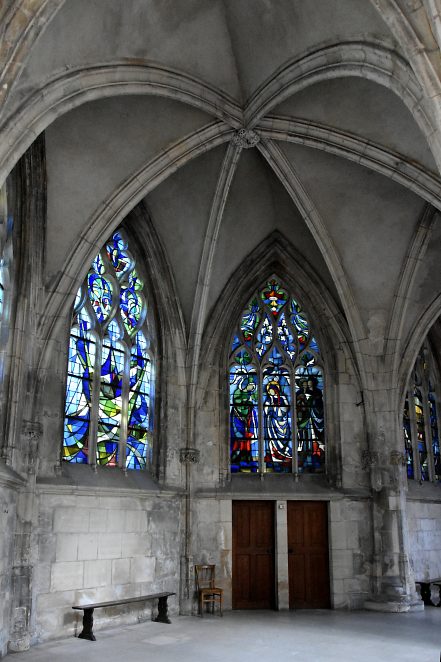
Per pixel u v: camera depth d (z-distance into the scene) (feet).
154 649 40.24
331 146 49.34
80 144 46.16
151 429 55.31
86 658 37.68
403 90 36.37
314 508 59.36
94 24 37.04
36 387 44.21
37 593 42.04
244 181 57.67
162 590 52.08
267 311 63.98
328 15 39.32
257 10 42.09
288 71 43.75
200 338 58.54
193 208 56.13
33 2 30.81
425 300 60.29
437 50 30.76
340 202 56.29
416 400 67.72
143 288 57.26
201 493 56.95
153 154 48.91
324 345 62.64
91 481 47.21
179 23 41.42
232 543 57.62
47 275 46.52
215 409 59.88
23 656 38.04
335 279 58.80
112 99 44.91
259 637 44.37
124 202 49.01
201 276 57.52
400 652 40.09
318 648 41.09
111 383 52.19
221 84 46.70
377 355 59.93
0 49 30.78
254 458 59.98
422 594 59.62
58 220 47.03
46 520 43.68
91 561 46.26
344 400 61.11
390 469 57.88
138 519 50.98
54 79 36.65
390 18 31.45
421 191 48.19
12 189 42.60
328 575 57.93
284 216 61.52
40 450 44.24
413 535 61.57
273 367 62.49
